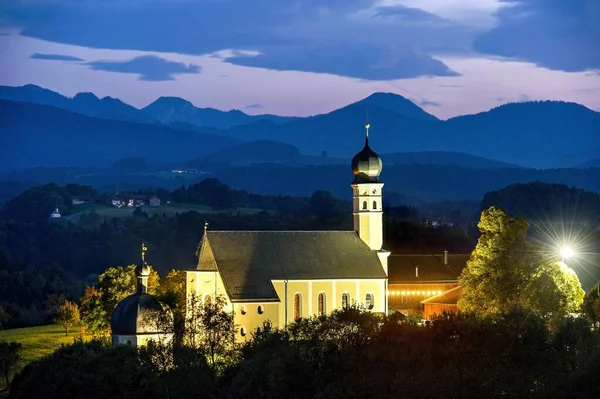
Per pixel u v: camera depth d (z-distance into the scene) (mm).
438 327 190625
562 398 171250
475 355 182375
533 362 182375
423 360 181625
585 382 172875
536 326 189125
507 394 174000
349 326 196375
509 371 177750
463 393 173625
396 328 192375
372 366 182125
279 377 183500
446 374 176500
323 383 181750
